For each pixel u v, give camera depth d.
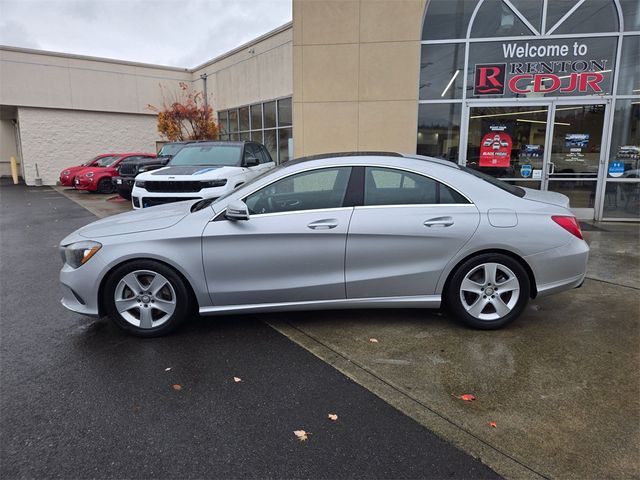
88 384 3.15
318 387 3.10
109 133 23.11
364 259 3.81
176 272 3.81
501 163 9.06
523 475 2.27
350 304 3.91
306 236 3.77
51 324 4.23
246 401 2.94
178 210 4.19
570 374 3.20
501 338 3.79
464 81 8.93
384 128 9.12
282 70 16.69
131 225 3.91
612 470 2.29
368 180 3.90
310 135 9.29
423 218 3.78
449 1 8.74
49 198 15.95
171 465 2.37
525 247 3.77
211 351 3.64
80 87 21.94
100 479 2.27
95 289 3.78
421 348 3.63
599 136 8.68
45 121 21.52
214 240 3.76
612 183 8.75
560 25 8.52
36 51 20.72
